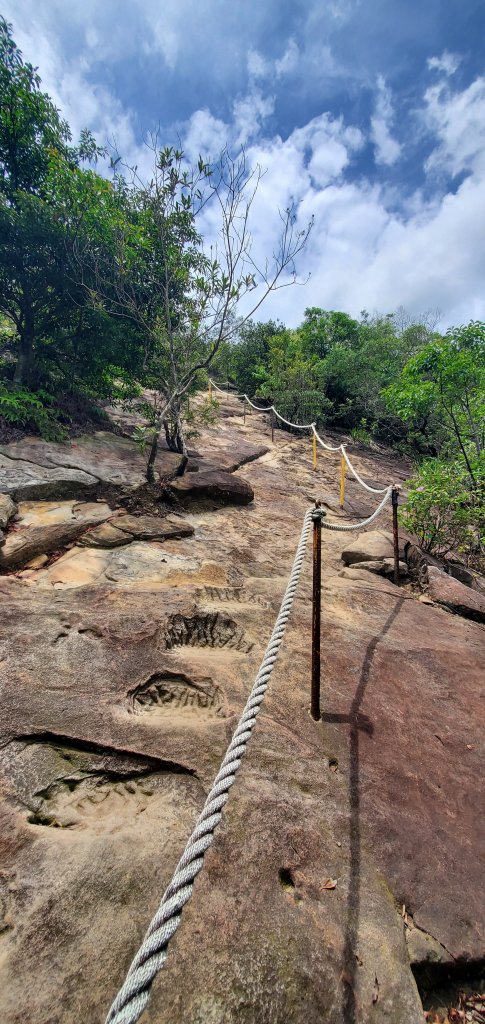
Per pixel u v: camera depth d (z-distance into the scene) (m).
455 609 4.35
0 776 1.81
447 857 1.83
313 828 1.82
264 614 3.53
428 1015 1.42
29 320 6.75
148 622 3.03
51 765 1.91
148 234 6.29
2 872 1.47
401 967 1.43
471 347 6.57
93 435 7.00
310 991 1.31
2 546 3.70
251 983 1.30
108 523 4.72
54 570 3.83
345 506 7.25
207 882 1.55
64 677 2.40
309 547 5.30
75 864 1.52
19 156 6.05
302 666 2.92
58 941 1.31
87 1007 1.18
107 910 1.40
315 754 2.22
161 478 5.93
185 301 6.61
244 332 17.86
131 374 7.60
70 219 5.77
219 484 6.11
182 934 1.39
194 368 6.06
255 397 15.96
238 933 1.41
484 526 5.69
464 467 6.62
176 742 2.11
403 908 1.62
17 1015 1.15
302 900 1.55
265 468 8.76
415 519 5.75
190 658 2.79
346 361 14.80
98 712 2.20
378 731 2.45
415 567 5.15
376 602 4.16
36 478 5.05
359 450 12.45
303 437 12.44
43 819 1.70
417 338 17.08
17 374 6.80
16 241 5.83
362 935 1.49
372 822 1.91
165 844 1.63
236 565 4.51
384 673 3.00
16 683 2.28
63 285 6.36
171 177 5.44
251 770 2.04
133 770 1.95
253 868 1.62
